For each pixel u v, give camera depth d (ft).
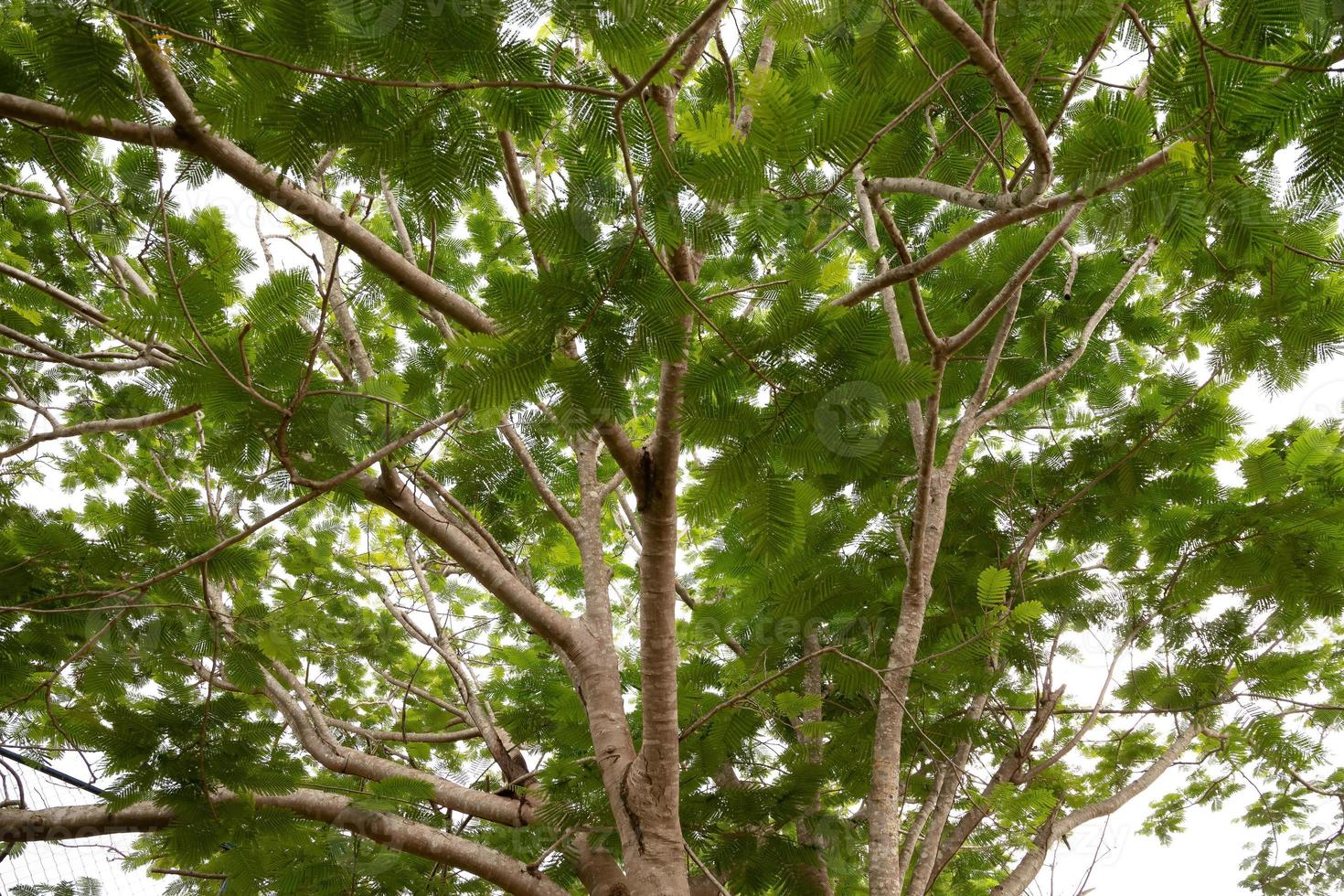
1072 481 15.71
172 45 6.60
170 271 7.62
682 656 16.71
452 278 16.96
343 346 16.57
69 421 16.31
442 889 14.76
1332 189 6.19
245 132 6.14
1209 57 6.01
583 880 13.69
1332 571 13.51
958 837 14.42
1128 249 15.94
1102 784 19.69
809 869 13.05
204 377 8.35
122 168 13.69
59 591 12.53
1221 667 15.01
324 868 13.66
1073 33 8.05
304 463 9.87
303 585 18.98
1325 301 10.34
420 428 9.63
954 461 13.52
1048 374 14.30
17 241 16.57
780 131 5.81
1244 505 15.12
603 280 6.57
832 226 14.98
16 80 8.86
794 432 7.55
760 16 10.46
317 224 8.84
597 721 12.98
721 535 15.06
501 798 14.89
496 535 16.42
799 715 14.24
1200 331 15.33
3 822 14.02
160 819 14.33
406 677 23.39
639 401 18.17
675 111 7.88
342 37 5.49
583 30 5.48
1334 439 14.10
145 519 11.98
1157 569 15.48
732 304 8.50
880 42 8.67
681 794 12.91
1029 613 11.07
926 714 13.87
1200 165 6.40
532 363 6.81
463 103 6.12
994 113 10.59
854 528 14.30
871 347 7.03
